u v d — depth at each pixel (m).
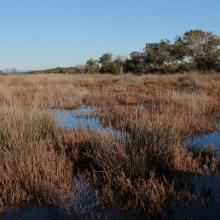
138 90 18.59
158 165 5.32
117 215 4.14
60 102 12.98
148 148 5.39
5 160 5.29
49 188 4.61
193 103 10.71
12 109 7.22
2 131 6.20
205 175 5.26
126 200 4.49
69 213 4.15
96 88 21.48
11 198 4.54
